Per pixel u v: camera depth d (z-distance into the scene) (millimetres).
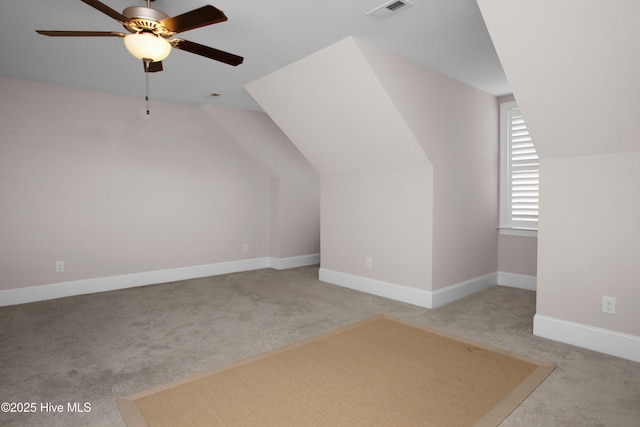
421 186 3420
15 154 3578
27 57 3049
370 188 3875
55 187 3791
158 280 4453
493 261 4211
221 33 2578
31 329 2879
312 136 3859
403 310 3322
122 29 2555
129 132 4227
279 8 2246
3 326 2949
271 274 4914
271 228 5434
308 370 2186
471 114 3768
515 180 4098
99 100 4023
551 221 2641
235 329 2873
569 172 2549
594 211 2453
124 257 4219
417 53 2922
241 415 1729
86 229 3975
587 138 2371
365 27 2492
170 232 4547
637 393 1923
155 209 4426
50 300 3701
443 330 2836
